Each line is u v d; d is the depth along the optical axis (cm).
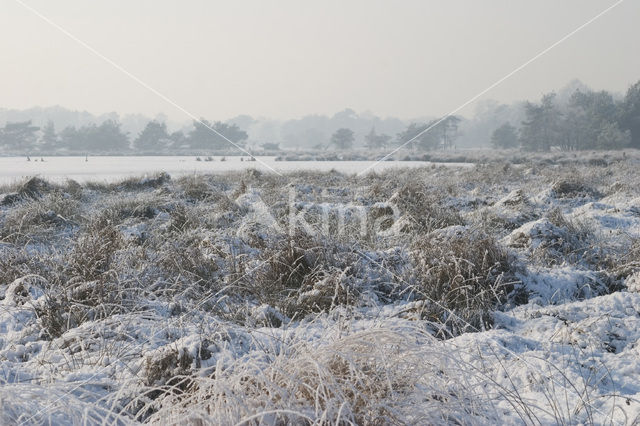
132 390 338
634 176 2092
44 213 1057
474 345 405
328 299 552
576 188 1466
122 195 1467
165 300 553
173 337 448
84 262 636
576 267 694
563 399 334
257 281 621
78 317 513
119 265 626
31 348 454
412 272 619
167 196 1348
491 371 373
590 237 817
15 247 755
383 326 340
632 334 443
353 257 660
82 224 1005
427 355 315
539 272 636
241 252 721
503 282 598
